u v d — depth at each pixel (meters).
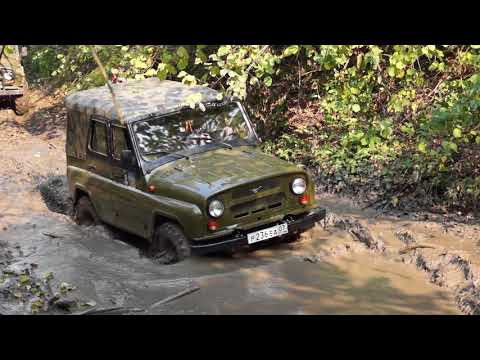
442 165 10.38
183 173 9.08
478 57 9.95
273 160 9.38
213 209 8.52
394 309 7.61
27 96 20.72
